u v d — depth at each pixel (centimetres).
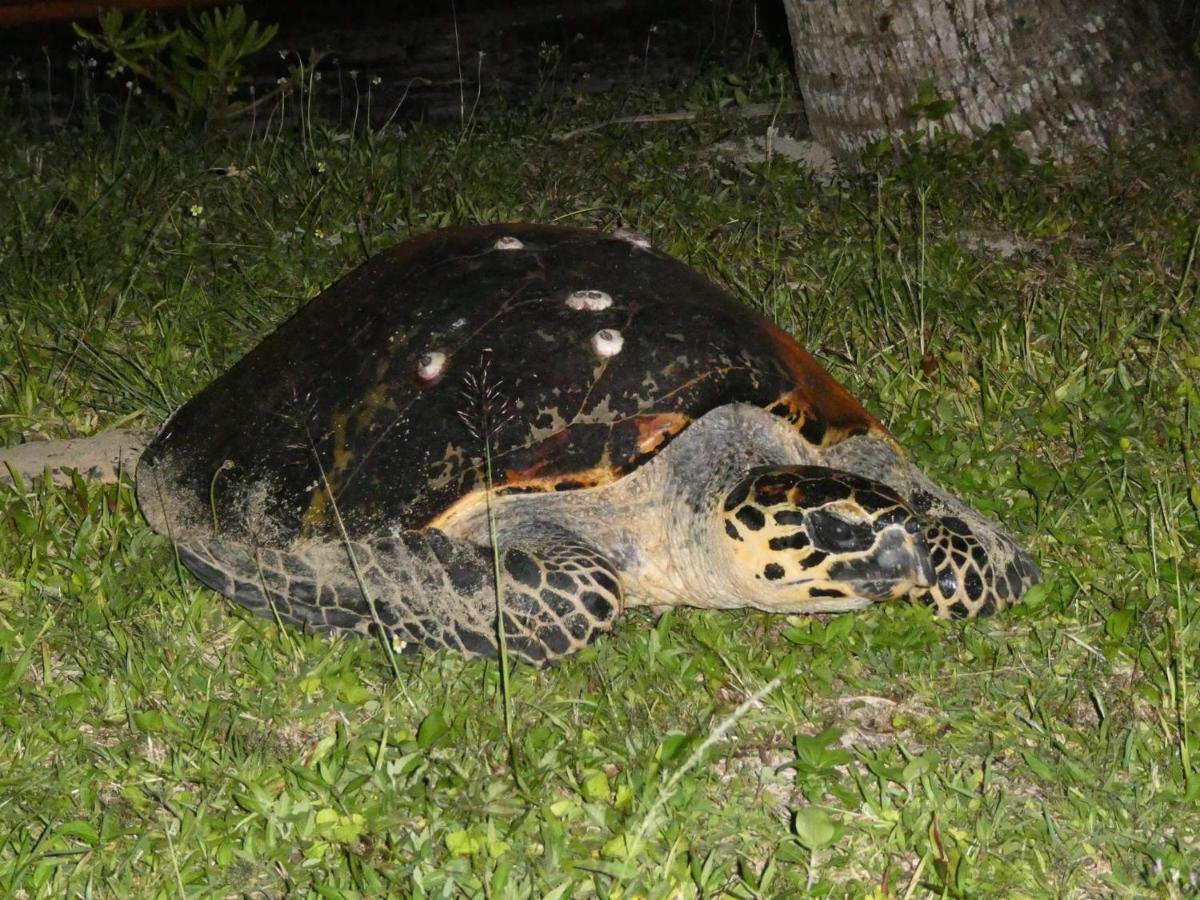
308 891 204
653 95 430
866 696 227
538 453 231
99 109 405
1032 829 209
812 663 229
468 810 211
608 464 231
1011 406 275
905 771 213
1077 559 246
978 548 236
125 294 305
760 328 244
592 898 204
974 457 263
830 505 224
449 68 440
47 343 296
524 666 229
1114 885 204
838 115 365
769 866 203
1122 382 278
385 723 222
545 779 215
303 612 233
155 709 224
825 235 328
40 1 421
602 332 236
